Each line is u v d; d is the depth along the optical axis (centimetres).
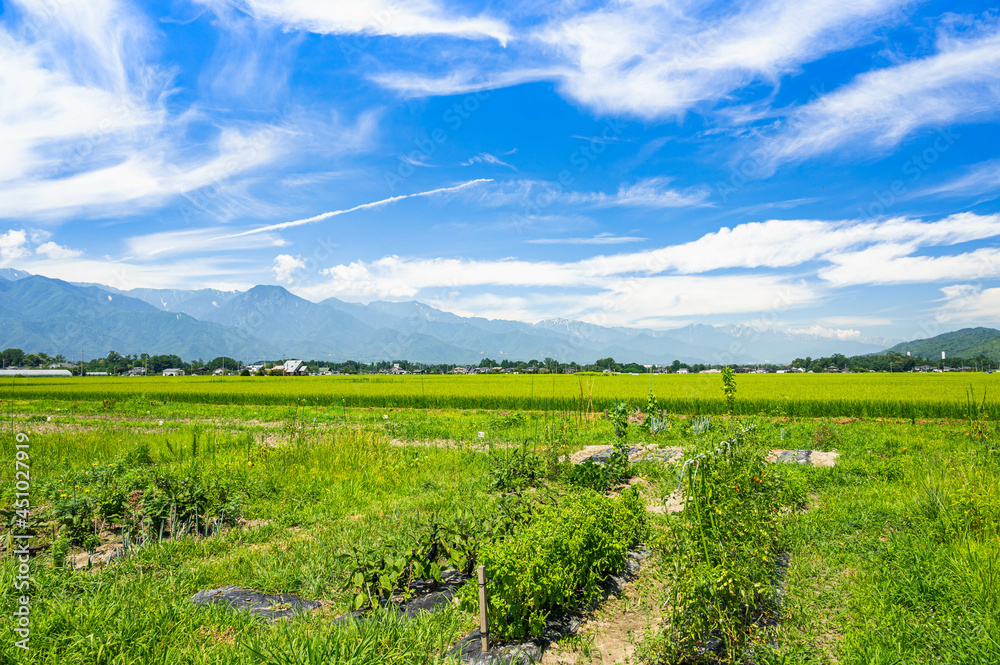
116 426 2086
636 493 744
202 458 1249
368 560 539
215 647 422
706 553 451
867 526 743
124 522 732
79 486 848
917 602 507
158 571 612
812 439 1633
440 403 3244
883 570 577
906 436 1611
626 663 438
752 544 511
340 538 713
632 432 1891
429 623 471
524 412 2745
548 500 715
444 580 588
